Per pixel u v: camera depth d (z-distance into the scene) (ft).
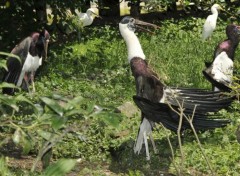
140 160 25.41
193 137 28.27
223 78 30.73
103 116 10.42
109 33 53.88
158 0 59.16
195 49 46.42
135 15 59.77
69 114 10.51
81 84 38.86
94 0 57.00
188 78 38.50
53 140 11.41
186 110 23.97
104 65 43.78
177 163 25.22
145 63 25.54
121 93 36.52
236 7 59.57
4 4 44.60
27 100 11.23
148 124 24.94
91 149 26.91
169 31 52.60
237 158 25.62
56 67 43.01
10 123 11.21
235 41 31.89
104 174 24.22
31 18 46.09
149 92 24.93
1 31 45.24
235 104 32.22
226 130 28.99
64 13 48.03
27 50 36.47
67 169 9.46
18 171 23.00
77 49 49.03
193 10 62.13
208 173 24.30
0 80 39.70
